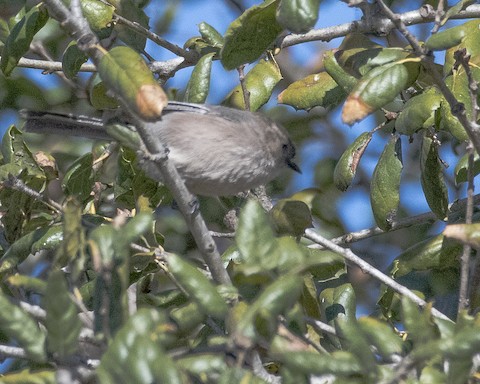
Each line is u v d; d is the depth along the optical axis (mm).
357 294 15438
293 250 7770
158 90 8250
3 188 11133
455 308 11805
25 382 7691
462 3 9625
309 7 8930
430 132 11578
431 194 11773
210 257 9594
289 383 7176
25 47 11367
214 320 10305
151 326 6992
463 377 7418
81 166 11828
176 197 9414
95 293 8805
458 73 10930
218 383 7027
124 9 13469
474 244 8125
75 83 16672
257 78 13445
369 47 10906
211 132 12945
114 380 6750
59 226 10617
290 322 9406
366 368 7152
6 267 10367
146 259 10203
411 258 11422
